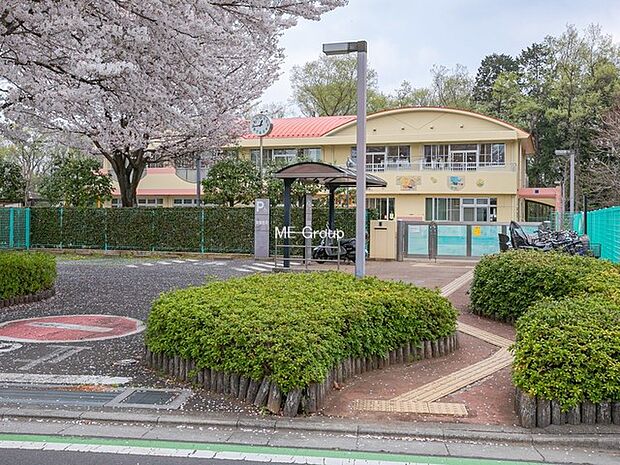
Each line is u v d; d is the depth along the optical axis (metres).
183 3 9.75
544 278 8.50
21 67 10.73
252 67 21.70
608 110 35.62
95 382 5.80
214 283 7.70
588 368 4.62
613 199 35.22
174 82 11.16
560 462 4.08
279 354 4.89
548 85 41.94
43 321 9.04
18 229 25.53
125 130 15.86
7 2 9.20
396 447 4.32
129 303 10.77
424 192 33.81
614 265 8.97
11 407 5.04
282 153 35.59
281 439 4.45
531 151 38.38
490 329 8.50
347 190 25.34
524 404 4.67
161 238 23.72
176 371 5.93
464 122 33.69
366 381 5.85
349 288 7.30
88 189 27.41
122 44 10.06
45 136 21.06
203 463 4.02
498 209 33.25
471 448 4.31
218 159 26.78
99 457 4.12
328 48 8.65
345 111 49.81
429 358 6.78
